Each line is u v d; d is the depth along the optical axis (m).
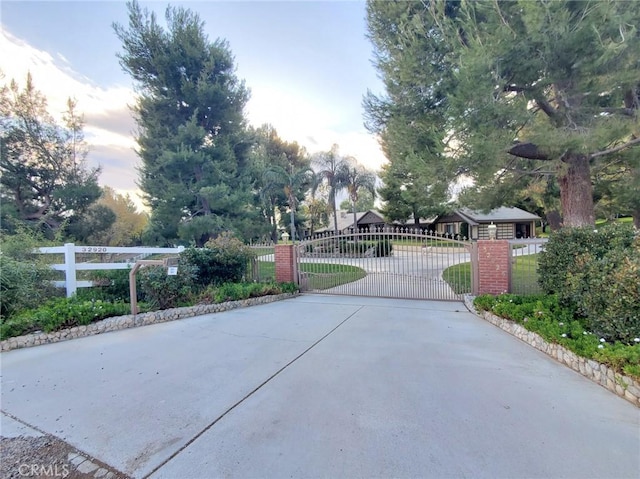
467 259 10.02
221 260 8.88
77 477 2.30
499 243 7.37
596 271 4.19
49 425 2.93
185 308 7.13
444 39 7.80
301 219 39.28
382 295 9.19
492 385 3.52
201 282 8.62
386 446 2.51
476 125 7.30
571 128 7.18
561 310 5.18
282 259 9.99
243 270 9.59
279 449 2.51
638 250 3.98
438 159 8.14
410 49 8.12
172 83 19.09
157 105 19.14
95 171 19.55
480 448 2.46
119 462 2.43
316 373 3.91
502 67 7.11
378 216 34.81
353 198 24.09
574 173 8.47
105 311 6.32
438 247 10.38
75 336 5.68
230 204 19.75
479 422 2.81
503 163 7.96
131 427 2.87
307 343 5.07
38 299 6.52
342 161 23.91
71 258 7.30
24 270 6.48
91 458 2.48
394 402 3.18
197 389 3.56
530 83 7.49
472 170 7.88
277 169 23.86
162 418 3.00
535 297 6.29
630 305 3.59
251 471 2.28
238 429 2.79
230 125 20.97
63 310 5.90
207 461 2.40
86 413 3.12
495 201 10.36
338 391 3.43
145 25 18.19
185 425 2.88
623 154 8.90
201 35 19.17
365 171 24.12
